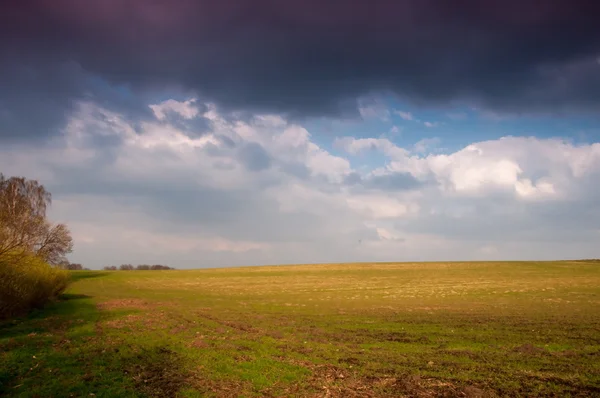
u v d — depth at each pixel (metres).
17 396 13.31
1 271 31.05
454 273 95.94
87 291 68.62
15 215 33.66
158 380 15.28
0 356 18.75
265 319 35.41
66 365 17.44
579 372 16.62
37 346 21.39
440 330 29.09
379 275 97.50
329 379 15.48
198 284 85.69
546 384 14.85
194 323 31.97
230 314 39.09
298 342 23.86
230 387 14.41
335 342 24.02
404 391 13.99
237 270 127.88
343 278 92.88
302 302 52.66
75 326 29.11
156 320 33.31
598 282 70.50
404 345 23.11
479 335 26.77
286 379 15.42
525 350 21.44
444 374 16.33
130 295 62.62
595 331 27.94
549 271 93.94
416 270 106.94
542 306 43.84
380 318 36.28
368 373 16.42
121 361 18.34
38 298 38.66
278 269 126.75
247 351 20.75
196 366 17.44
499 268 104.75
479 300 51.41
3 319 32.03
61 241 40.84
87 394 13.56
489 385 14.77
